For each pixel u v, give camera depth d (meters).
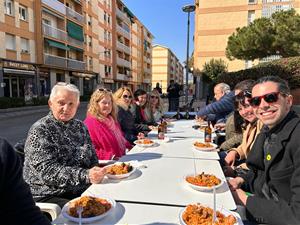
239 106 3.60
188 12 14.15
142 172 2.54
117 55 49.28
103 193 2.03
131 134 5.31
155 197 1.96
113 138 3.74
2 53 21.09
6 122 14.00
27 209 1.11
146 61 74.06
